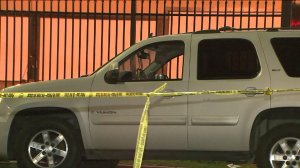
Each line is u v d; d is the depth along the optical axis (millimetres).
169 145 12125
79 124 12453
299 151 11773
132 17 20312
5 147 12750
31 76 25406
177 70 12711
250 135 11828
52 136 12742
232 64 12031
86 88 12430
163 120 12008
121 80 12398
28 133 12664
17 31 26078
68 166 12547
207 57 12133
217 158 12148
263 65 11859
